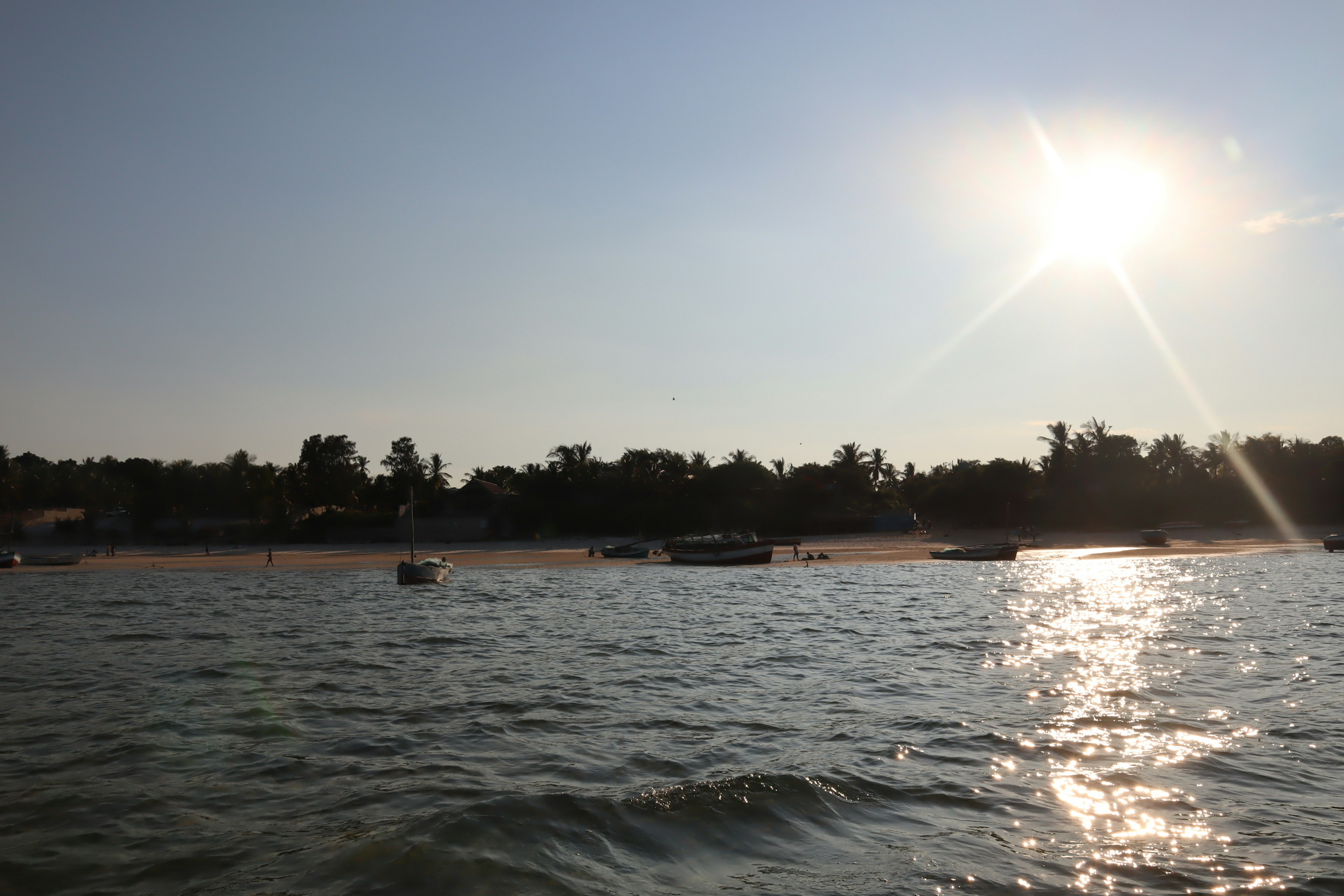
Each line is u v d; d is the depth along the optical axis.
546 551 78.56
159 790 11.17
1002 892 7.89
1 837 9.55
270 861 8.74
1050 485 104.62
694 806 9.97
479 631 27.30
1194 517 95.50
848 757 12.26
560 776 11.51
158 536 101.69
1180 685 17.47
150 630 28.09
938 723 14.26
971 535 90.56
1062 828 9.50
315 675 19.39
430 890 7.94
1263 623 27.81
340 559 71.19
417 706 16.03
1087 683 17.72
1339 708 15.23
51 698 16.97
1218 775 11.44
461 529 94.81
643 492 99.75
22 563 68.00
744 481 102.12
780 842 9.09
